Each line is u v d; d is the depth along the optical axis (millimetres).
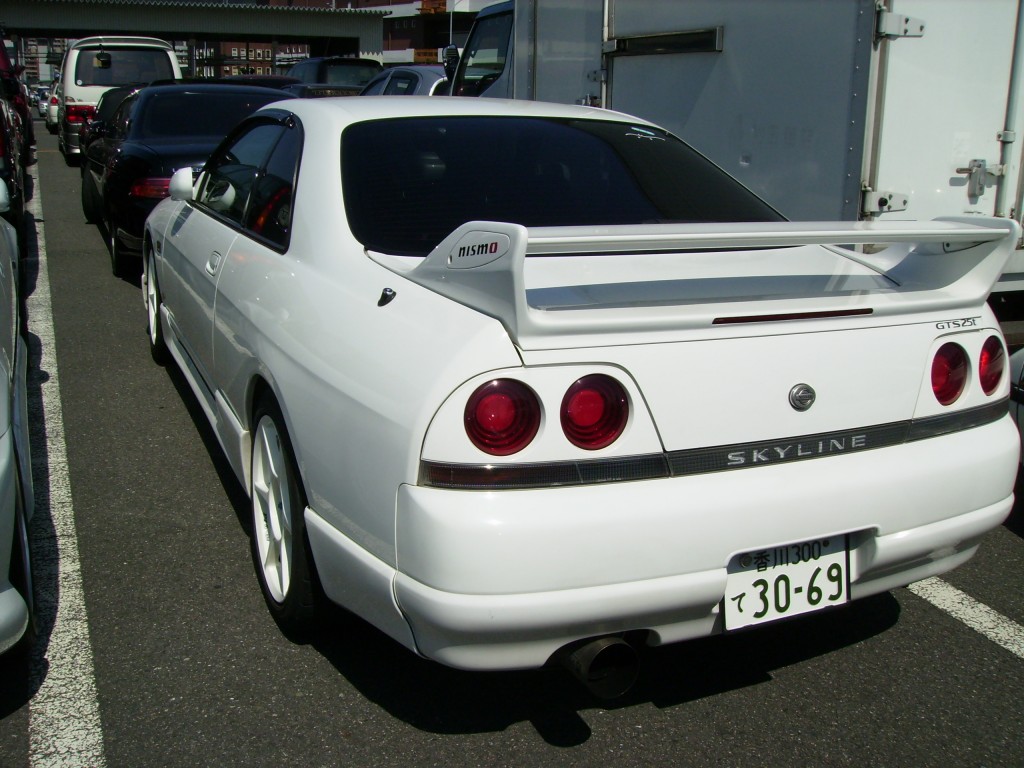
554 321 2072
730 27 5301
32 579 2896
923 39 4598
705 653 2904
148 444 4414
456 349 2092
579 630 2137
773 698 2689
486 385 2053
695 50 5531
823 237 2227
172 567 3314
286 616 2805
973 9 4664
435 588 2062
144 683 2686
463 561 2023
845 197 4746
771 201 5180
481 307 2158
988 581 3400
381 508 2178
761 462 2254
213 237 3760
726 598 2264
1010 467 2574
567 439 2088
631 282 2467
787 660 2875
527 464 2066
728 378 2213
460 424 2055
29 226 10234
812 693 2715
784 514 2229
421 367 2135
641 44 5969
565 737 2510
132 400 5000
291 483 2684
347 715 2570
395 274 2521
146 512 3732
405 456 2100
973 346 2537
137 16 35812
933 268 2676
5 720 2527
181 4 36000
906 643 2979
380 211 2836
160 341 5395
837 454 2342
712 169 3418
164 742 2451
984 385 2574
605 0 6238
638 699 2676
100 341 6086
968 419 2537
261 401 2953
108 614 3020
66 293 7336
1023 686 2764
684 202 3125
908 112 4672
